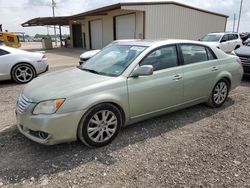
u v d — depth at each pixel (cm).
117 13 1994
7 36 2222
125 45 449
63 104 317
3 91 683
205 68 477
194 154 341
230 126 436
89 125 342
